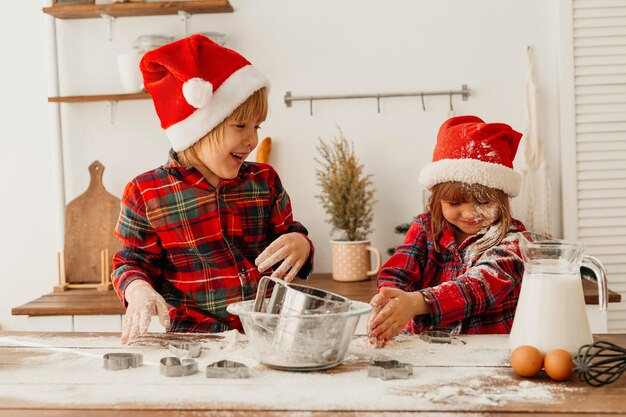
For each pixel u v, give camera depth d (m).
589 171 2.32
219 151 1.38
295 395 0.87
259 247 1.52
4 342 1.21
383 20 2.35
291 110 2.38
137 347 1.16
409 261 1.50
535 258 1.01
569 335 0.97
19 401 0.86
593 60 2.30
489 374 0.96
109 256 2.35
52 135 2.35
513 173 1.43
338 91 2.37
